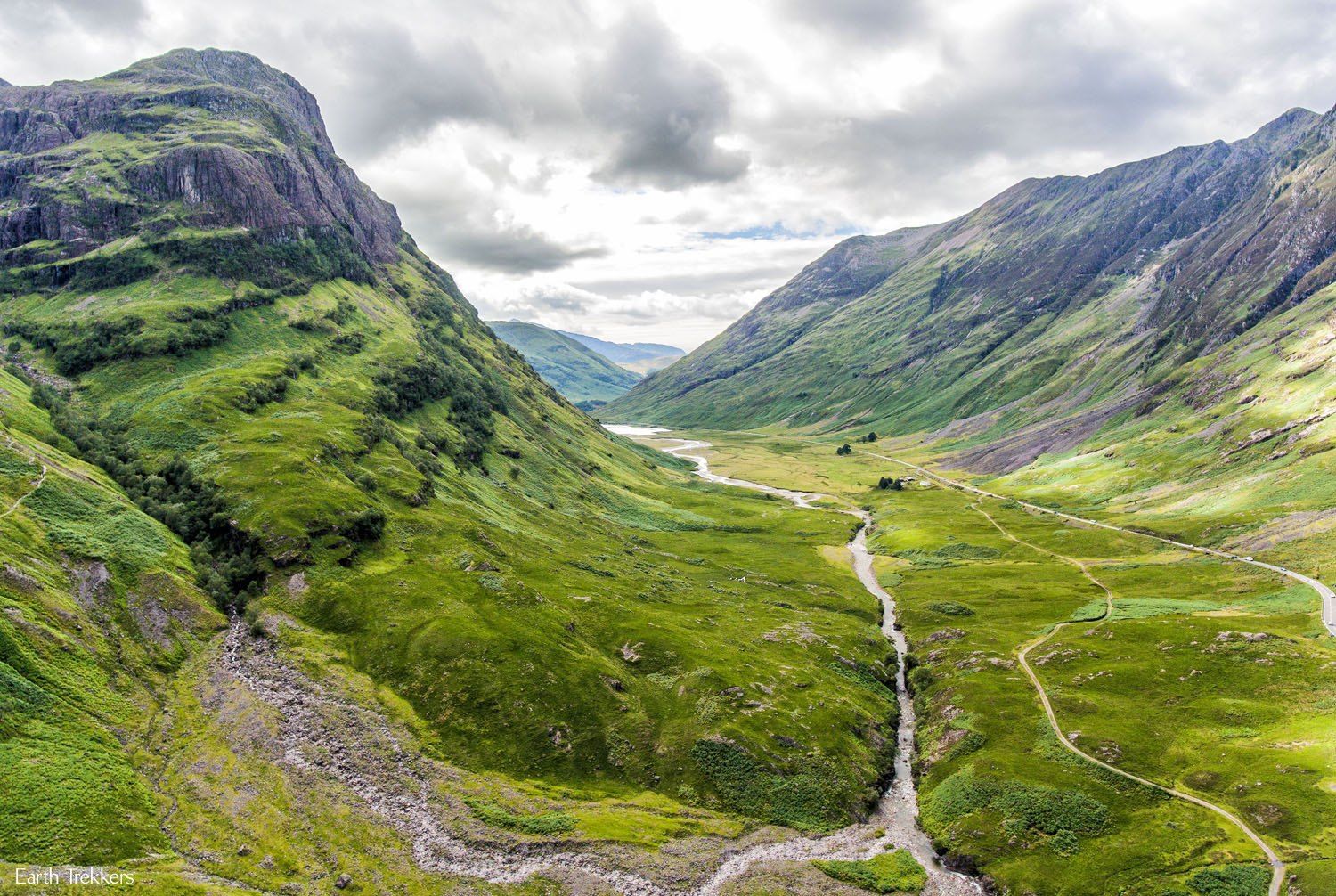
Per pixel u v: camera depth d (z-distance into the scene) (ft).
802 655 460.55
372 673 357.00
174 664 334.44
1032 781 316.81
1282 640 393.09
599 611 456.86
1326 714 326.44
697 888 259.39
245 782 270.26
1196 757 319.06
